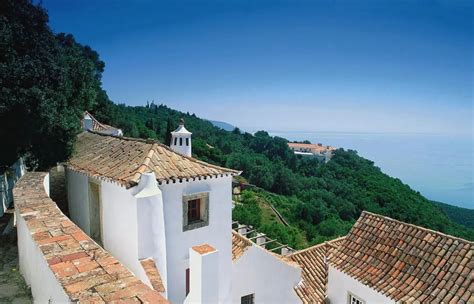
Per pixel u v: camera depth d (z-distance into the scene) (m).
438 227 48.97
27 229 6.55
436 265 9.80
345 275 11.45
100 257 5.17
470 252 9.53
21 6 10.38
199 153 70.88
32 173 11.79
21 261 7.45
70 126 11.95
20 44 10.02
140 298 4.04
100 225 9.70
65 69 11.62
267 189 66.44
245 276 10.53
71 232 6.26
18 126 9.70
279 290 11.45
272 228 32.78
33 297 6.17
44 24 11.12
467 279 8.91
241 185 61.44
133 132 55.06
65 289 4.19
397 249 11.09
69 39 27.28
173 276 8.84
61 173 16.52
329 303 12.12
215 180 9.60
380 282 10.27
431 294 9.09
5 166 11.55
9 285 6.88
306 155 143.25
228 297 10.14
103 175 8.97
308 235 42.75
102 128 32.16
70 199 12.45
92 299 3.97
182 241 8.98
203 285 5.75
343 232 43.62
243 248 10.75
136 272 7.69
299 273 12.06
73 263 4.95
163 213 8.39
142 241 7.64
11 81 9.16
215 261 5.88
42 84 10.16
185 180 8.84
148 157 9.14
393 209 53.84
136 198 7.55
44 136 11.55
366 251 11.74
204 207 9.41
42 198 8.60
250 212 39.00
